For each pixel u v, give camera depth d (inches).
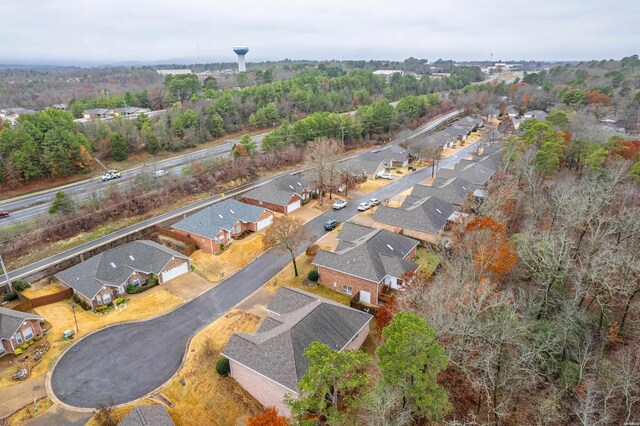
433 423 981.8
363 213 2485.2
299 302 1403.8
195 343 1411.2
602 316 1236.5
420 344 826.8
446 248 1809.8
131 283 1756.9
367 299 1599.4
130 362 1336.1
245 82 6382.9
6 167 2591.0
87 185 2714.1
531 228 1557.6
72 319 1563.7
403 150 3617.1
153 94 5428.2
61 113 3289.9
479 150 3828.7
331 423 875.4
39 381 1264.8
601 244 1491.1
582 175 2335.1
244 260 1983.3
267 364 1126.4
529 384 1072.8
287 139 3521.2
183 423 1124.5
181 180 2694.4
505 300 1191.6
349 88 5920.3
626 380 932.6
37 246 2026.3
